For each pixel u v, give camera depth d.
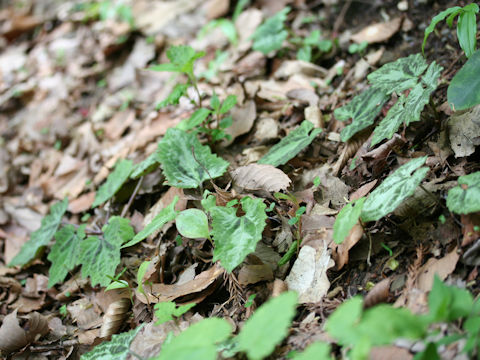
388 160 0.99
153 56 1.31
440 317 0.82
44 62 1.43
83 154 1.23
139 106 1.25
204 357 0.82
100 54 1.38
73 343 0.99
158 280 0.99
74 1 1.59
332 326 0.81
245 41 1.23
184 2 1.39
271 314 0.82
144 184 1.10
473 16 0.96
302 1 1.25
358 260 0.94
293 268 0.95
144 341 0.93
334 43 1.16
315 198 0.99
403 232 0.94
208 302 0.96
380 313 0.81
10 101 1.39
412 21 1.11
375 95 1.02
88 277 1.05
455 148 0.95
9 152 1.30
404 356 0.86
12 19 1.65
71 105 1.32
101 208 1.11
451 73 1.03
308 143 1.01
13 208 1.21
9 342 0.99
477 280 0.89
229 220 0.94
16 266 1.11
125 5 1.43
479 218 0.90
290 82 1.14
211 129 1.08
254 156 1.06
